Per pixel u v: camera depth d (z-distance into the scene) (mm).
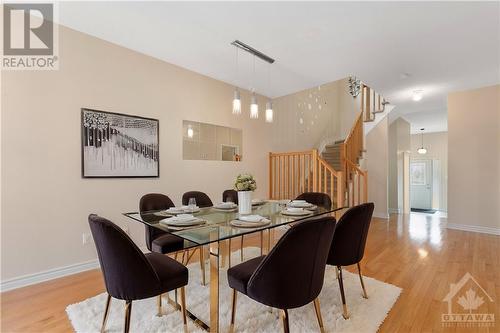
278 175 5180
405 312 1949
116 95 3025
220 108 4207
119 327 1746
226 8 2309
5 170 2322
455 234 4340
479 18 2400
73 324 1792
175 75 3604
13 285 2350
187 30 2695
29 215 2445
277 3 2225
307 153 4496
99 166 2877
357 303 2051
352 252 1949
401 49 3033
